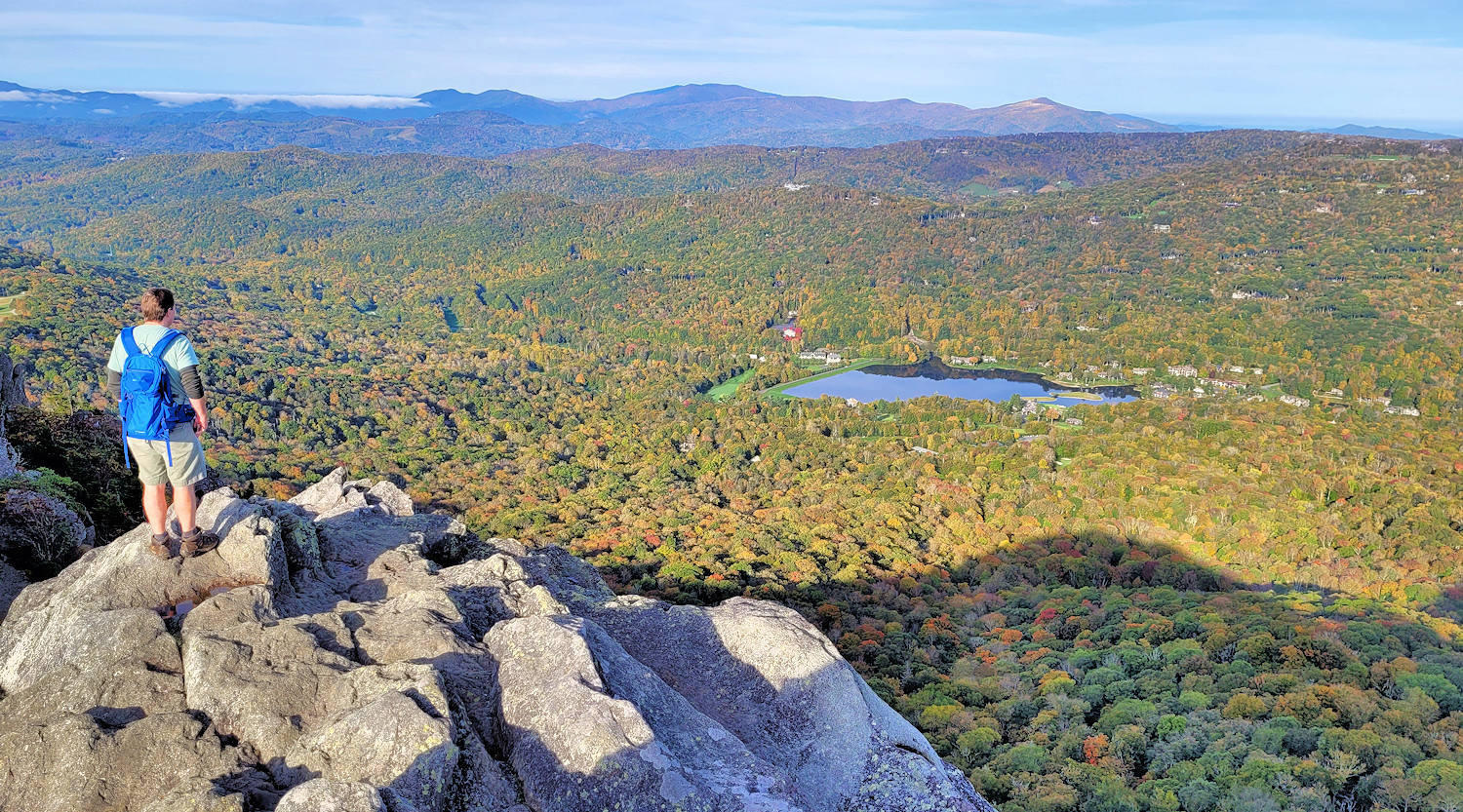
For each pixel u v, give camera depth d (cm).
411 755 576
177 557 820
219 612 736
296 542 927
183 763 581
